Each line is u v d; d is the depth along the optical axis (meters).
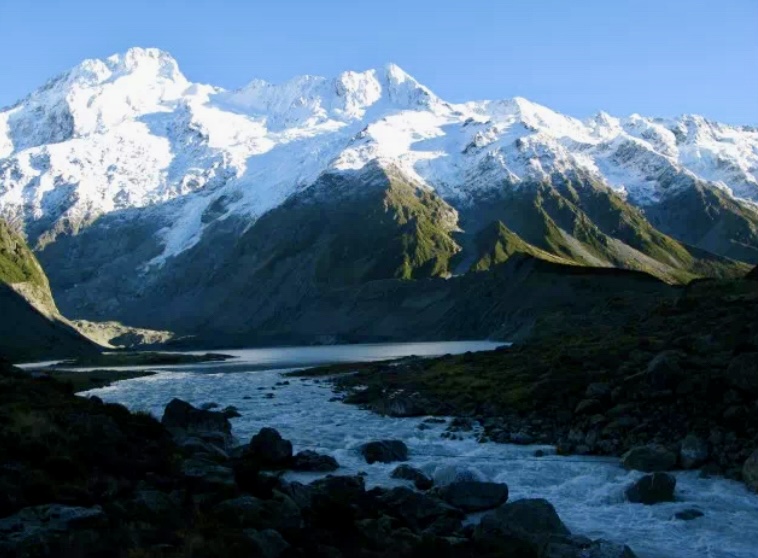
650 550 26.73
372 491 31.88
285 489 30.61
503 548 25.52
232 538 23.45
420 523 29.14
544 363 69.06
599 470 38.44
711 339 54.72
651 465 37.81
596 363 60.59
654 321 77.69
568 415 50.31
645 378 48.22
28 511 24.94
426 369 91.12
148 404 75.50
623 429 44.16
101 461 31.58
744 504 32.03
